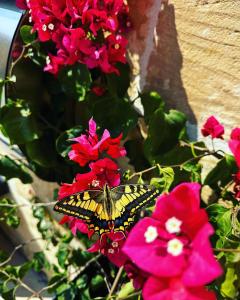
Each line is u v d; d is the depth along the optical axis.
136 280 0.25
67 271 0.49
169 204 0.23
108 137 0.30
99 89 0.41
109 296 0.33
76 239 0.50
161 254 0.22
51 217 0.51
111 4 0.36
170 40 0.37
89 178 0.30
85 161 0.32
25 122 0.42
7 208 0.50
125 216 0.27
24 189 0.54
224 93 0.35
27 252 0.58
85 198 0.27
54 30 0.36
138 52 0.40
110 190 0.27
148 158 0.38
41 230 0.51
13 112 0.42
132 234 0.23
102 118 0.40
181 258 0.22
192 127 0.38
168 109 0.39
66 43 0.36
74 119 0.45
